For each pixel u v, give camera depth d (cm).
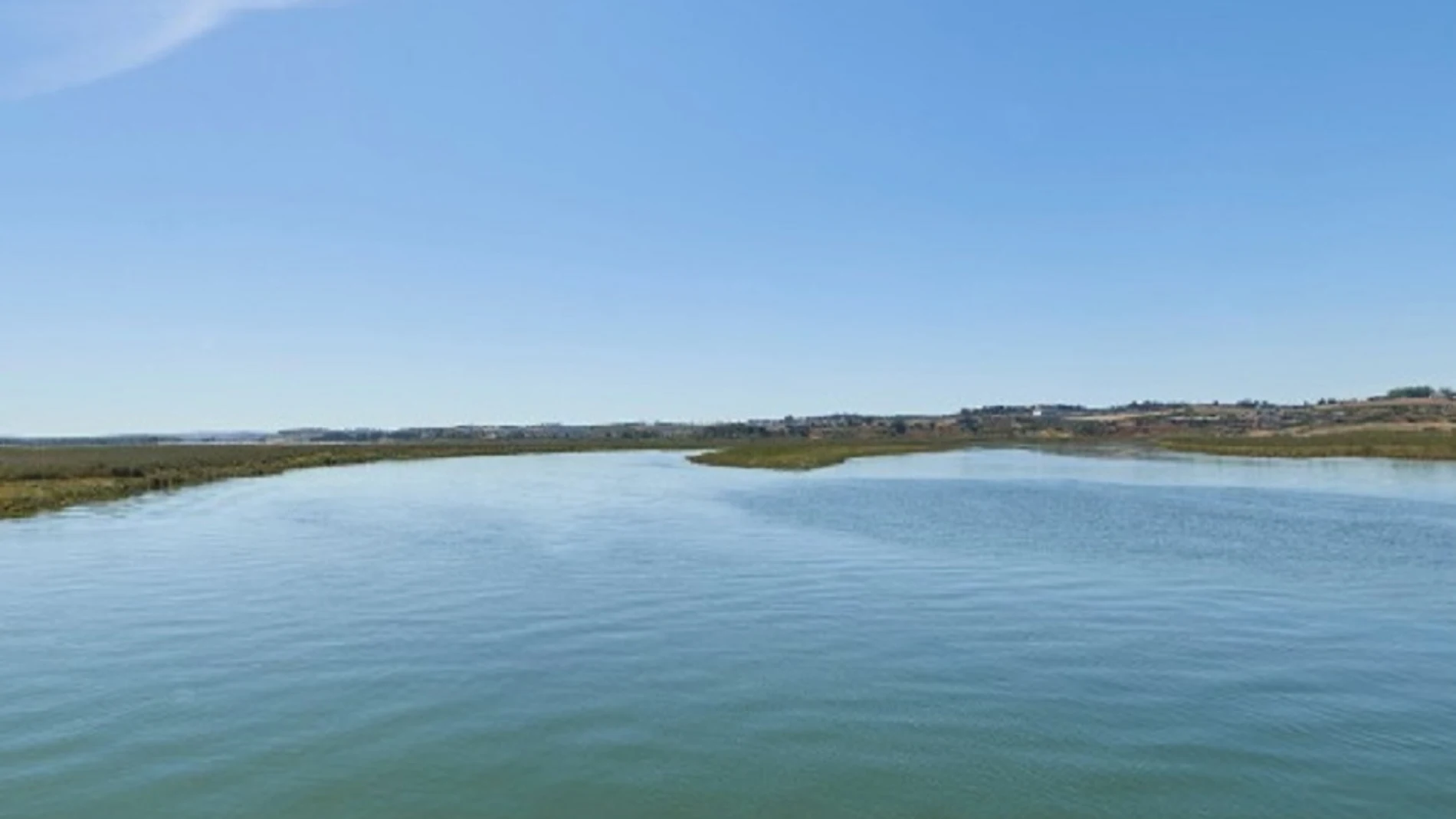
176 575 3219
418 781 1493
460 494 6569
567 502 5862
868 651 2202
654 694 1906
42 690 1952
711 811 1391
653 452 15938
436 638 2344
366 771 1535
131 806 1415
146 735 1694
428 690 1936
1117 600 2723
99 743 1656
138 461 10494
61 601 2798
